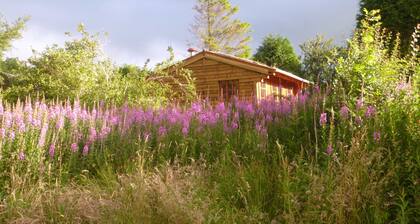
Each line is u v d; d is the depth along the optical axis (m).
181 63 14.72
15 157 5.28
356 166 3.74
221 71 16.34
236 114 6.98
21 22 22.73
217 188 4.58
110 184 4.93
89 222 4.04
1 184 4.97
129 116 7.42
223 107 7.56
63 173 5.34
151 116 7.30
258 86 15.79
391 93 5.12
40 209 4.25
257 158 5.32
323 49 22.47
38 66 11.94
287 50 32.91
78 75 11.28
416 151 3.87
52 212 4.15
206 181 4.90
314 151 5.10
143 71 13.05
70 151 5.90
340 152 4.30
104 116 7.04
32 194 4.59
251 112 7.23
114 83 11.77
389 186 3.78
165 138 6.36
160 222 3.79
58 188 4.74
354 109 5.07
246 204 4.01
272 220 3.78
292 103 6.86
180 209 3.76
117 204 4.11
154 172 5.24
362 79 5.38
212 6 36.94
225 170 4.99
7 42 22.14
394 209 3.66
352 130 4.48
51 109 6.43
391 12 12.48
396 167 3.74
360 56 5.72
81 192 4.64
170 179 4.59
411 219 3.51
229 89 16.22
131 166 5.56
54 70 11.70
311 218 3.53
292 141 5.58
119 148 6.23
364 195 3.56
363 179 3.73
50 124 6.23
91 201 4.35
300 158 4.33
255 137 5.88
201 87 16.67
